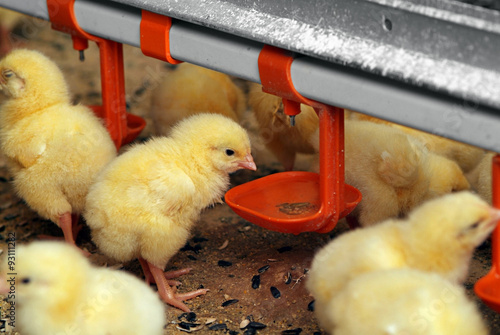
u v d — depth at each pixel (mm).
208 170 654
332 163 630
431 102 566
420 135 730
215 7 630
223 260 693
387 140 671
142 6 652
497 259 600
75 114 696
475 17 552
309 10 600
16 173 695
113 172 647
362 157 675
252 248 705
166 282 656
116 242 646
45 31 1082
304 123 729
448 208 580
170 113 761
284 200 668
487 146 557
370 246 588
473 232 579
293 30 602
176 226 647
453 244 582
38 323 583
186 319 641
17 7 728
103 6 685
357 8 584
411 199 677
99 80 973
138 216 638
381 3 573
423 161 675
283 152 771
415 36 571
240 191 671
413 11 565
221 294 660
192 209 652
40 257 579
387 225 603
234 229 730
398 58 573
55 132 680
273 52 613
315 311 611
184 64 787
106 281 594
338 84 594
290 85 610
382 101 581
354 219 693
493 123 553
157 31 656
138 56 1039
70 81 964
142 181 640
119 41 683
